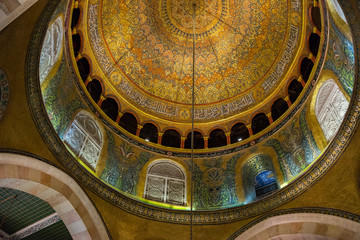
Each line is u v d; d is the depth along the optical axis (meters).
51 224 12.80
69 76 12.30
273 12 14.80
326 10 11.62
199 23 16.08
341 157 10.32
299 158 12.14
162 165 13.84
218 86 16.12
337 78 11.27
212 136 15.26
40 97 9.90
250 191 13.09
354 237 9.46
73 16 13.18
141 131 14.99
